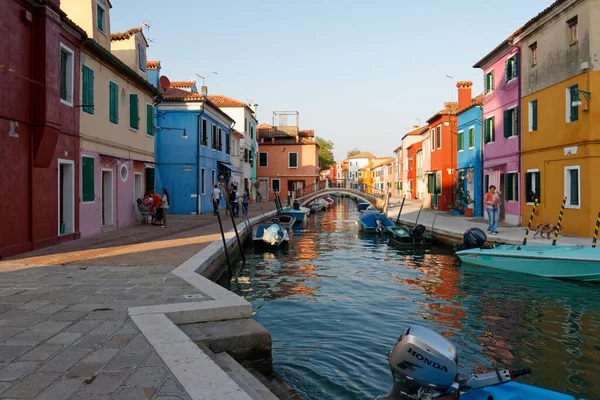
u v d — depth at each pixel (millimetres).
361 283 11430
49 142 11523
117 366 3992
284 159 52562
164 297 6457
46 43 11227
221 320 5840
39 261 9633
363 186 45250
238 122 41250
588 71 14867
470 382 3762
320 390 5273
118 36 19516
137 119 18734
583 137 15117
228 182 34062
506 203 21109
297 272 13039
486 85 23688
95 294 6645
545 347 6762
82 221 14062
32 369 3922
